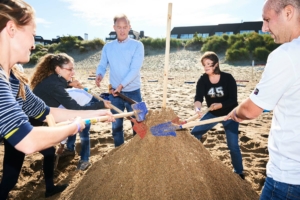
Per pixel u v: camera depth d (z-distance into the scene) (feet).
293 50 5.16
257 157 13.89
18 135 4.79
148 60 79.82
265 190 6.04
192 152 8.72
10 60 5.47
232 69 61.93
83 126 6.30
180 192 7.68
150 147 8.50
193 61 74.79
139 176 8.02
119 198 7.87
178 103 26.53
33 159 13.42
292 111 5.38
